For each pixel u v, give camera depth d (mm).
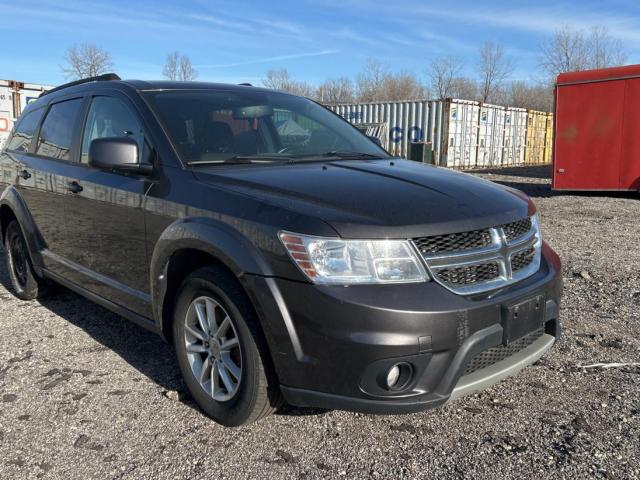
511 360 2846
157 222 3242
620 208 11836
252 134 3742
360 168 3344
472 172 23203
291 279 2551
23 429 3014
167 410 3205
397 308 2438
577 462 2691
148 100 3684
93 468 2680
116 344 4176
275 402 2822
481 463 2695
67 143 4406
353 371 2461
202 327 3064
